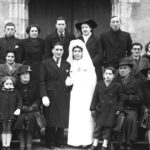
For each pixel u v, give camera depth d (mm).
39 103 9133
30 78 9477
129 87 9086
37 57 9609
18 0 10820
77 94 9320
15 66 9289
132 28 10961
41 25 11867
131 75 9203
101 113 8953
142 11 10977
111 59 9719
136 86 9102
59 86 9164
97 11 11859
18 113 8773
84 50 9461
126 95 9047
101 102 9000
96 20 11859
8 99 8805
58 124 9094
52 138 9164
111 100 8977
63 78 9203
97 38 9828
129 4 10945
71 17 11945
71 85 9273
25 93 9047
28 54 9586
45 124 9094
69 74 9352
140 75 9344
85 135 9227
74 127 9250
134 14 10977
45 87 9125
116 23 9695
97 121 8969
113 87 9031
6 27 9633
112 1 11070
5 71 9195
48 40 9664
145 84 9203
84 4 11938
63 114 9141
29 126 8750
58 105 9125
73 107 9297
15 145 9312
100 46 9664
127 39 9812
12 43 9633
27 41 9648
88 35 9688
